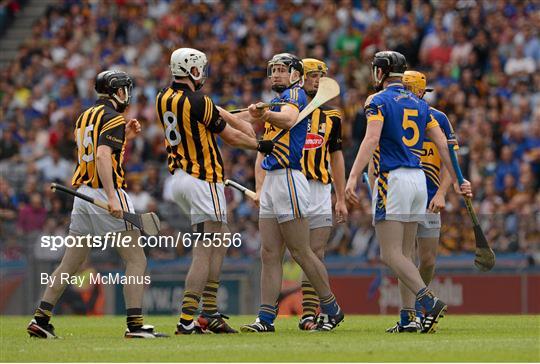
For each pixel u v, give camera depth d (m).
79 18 86.56
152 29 83.31
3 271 57.34
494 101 69.00
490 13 75.56
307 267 33.22
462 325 37.41
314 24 78.19
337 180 36.56
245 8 81.50
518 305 54.31
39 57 84.56
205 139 32.19
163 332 34.22
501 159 65.12
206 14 82.19
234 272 55.22
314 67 35.84
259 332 33.09
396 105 31.83
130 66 80.88
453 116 67.94
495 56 72.25
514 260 54.44
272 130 33.16
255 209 59.66
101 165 30.84
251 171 62.84
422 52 75.00
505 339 29.89
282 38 77.94
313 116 35.53
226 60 76.94
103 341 30.12
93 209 31.56
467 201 33.47
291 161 32.81
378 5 78.88
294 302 52.19
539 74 71.12
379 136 31.52
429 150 35.41
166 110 32.12
